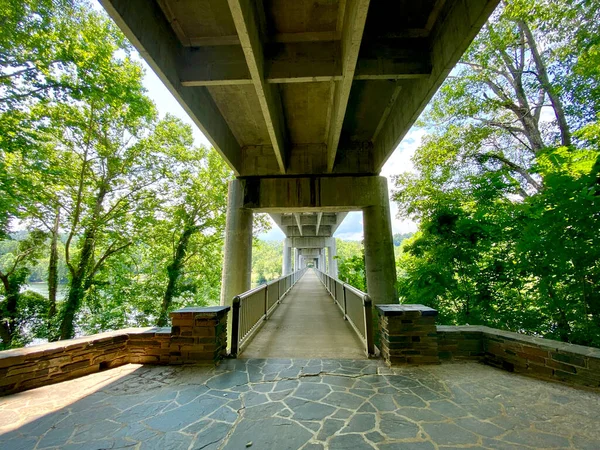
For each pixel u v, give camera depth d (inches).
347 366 133.2
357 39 127.3
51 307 456.8
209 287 732.0
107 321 522.3
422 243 217.9
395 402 97.5
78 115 413.4
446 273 190.4
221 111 239.9
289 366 134.0
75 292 451.2
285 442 76.2
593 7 233.5
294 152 297.0
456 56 136.1
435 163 404.8
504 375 121.0
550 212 138.0
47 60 331.0
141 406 97.0
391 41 165.6
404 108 205.5
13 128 318.7
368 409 93.0
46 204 423.8
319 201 288.5
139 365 137.7
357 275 577.3
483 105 403.5
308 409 93.8
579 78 288.5
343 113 184.5
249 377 121.3
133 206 509.0
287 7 147.0
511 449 71.1
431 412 90.4
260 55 150.7
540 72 363.3
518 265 161.8
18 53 314.7
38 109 358.0
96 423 86.4
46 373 115.6
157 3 142.7
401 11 151.6
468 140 395.5
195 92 192.4
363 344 168.4
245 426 84.2
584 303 136.7
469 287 186.9
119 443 76.4
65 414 92.0
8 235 396.8
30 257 473.1
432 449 71.9
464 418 86.4
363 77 164.6
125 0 116.7
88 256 475.5
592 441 73.6
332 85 204.7
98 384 115.6
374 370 127.6
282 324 232.1
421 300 203.3
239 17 116.9
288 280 507.2
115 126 472.1
